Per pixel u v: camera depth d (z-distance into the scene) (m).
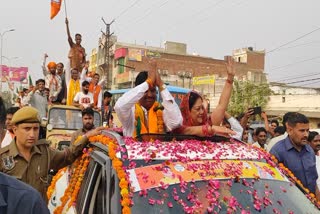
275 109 36.19
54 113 10.24
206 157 3.39
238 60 60.06
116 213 2.81
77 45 13.80
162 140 3.73
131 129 4.12
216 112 4.48
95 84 12.39
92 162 3.68
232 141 3.96
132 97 3.90
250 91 38.50
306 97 32.94
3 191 1.66
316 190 4.57
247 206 3.06
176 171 3.17
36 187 4.12
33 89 12.68
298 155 4.50
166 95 3.87
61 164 4.32
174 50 59.50
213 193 3.05
